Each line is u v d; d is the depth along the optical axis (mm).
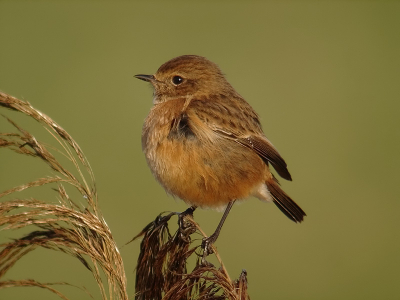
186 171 9414
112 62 20703
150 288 7781
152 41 21984
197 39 22188
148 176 16516
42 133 16656
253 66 21469
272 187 10484
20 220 6383
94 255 6816
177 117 9602
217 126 9555
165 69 10742
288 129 19469
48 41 21344
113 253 6895
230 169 9539
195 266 7453
